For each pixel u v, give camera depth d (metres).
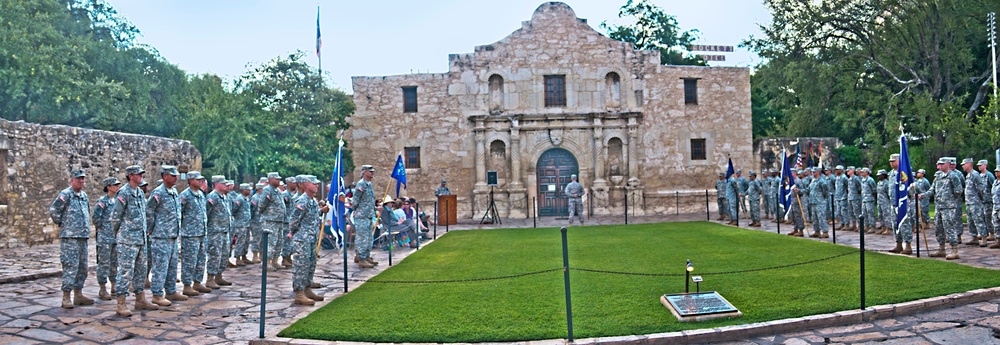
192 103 26.84
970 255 11.36
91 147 17.75
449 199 23.36
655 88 26.53
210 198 10.17
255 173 25.11
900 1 28.11
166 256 8.75
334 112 26.05
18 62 21.16
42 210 16.23
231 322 7.71
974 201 12.56
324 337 6.77
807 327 6.89
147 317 7.98
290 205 12.55
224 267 10.51
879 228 17.02
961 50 28.02
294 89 25.88
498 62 26.56
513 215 25.97
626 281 9.52
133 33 28.69
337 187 12.66
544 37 26.55
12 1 21.61
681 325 6.86
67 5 25.91
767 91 39.06
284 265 12.60
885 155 27.77
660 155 26.45
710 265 10.97
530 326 6.97
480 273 10.78
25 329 7.24
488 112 26.44
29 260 12.93
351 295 9.14
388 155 26.56
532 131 26.34
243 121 24.44
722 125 26.78
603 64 26.53
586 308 7.75
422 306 8.09
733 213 20.17
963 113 26.05
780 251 12.66
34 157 15.99
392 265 12.31
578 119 26.23
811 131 32.41
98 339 6.88
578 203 22.48
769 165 27.61
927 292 7.91
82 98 22.80
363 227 12.23
